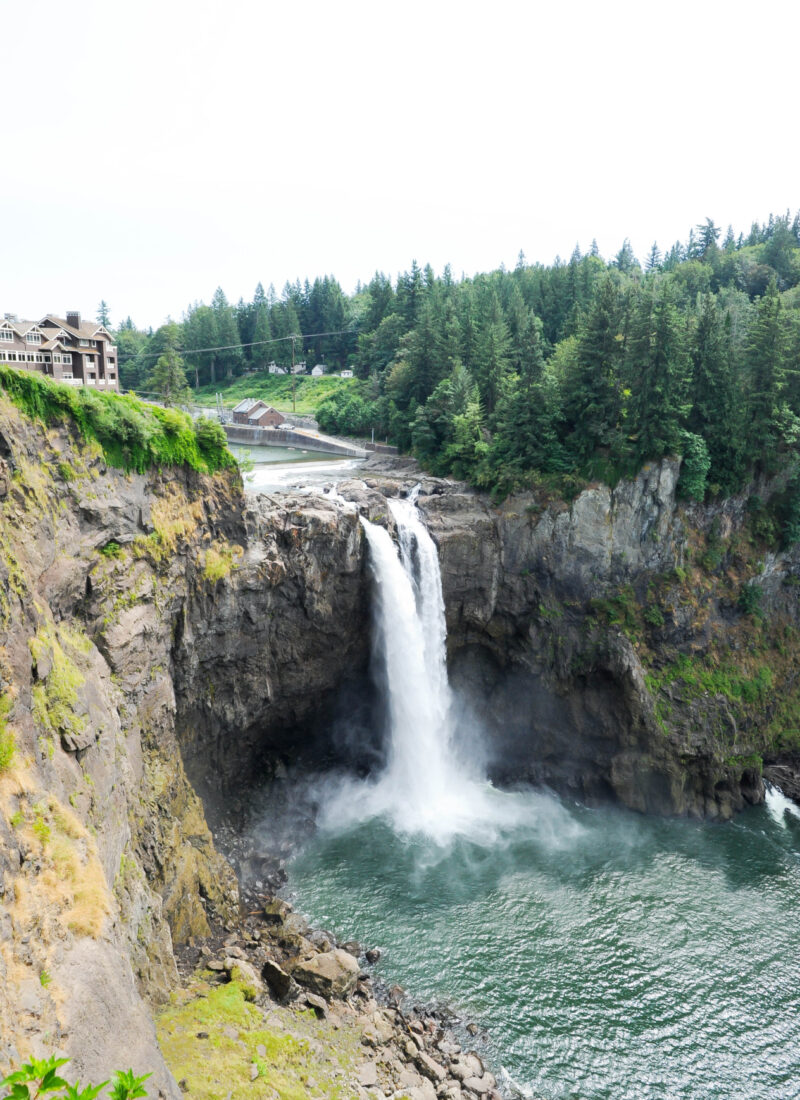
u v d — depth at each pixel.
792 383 66.88
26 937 20.12
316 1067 30.88
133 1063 20.77
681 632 61.56
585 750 60.31
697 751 57.81
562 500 60.88
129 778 33.22
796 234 161.75
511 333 96.56
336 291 165.88
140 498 39.41
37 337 53.12
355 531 52.28
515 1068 34.47
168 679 40.44
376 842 50.44
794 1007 38.78
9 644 24.67
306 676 53.75
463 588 60.38
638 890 47.28
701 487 60.94
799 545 65.81
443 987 38.47
